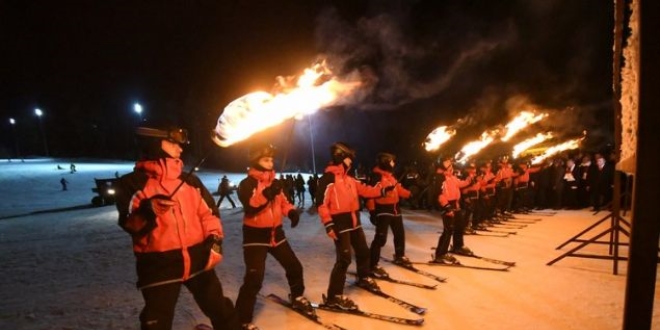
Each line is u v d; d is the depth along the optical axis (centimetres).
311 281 540
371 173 561
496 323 390
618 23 307
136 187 250
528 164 1316
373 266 545
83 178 3219
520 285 504
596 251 683
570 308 424
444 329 379
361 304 446
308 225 1103
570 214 1159
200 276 271
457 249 673
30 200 2411
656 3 140
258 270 372
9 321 432
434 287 498
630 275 151
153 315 244
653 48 142
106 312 449
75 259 777
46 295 532
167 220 250
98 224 1393
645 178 146
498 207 1097
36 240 1103
